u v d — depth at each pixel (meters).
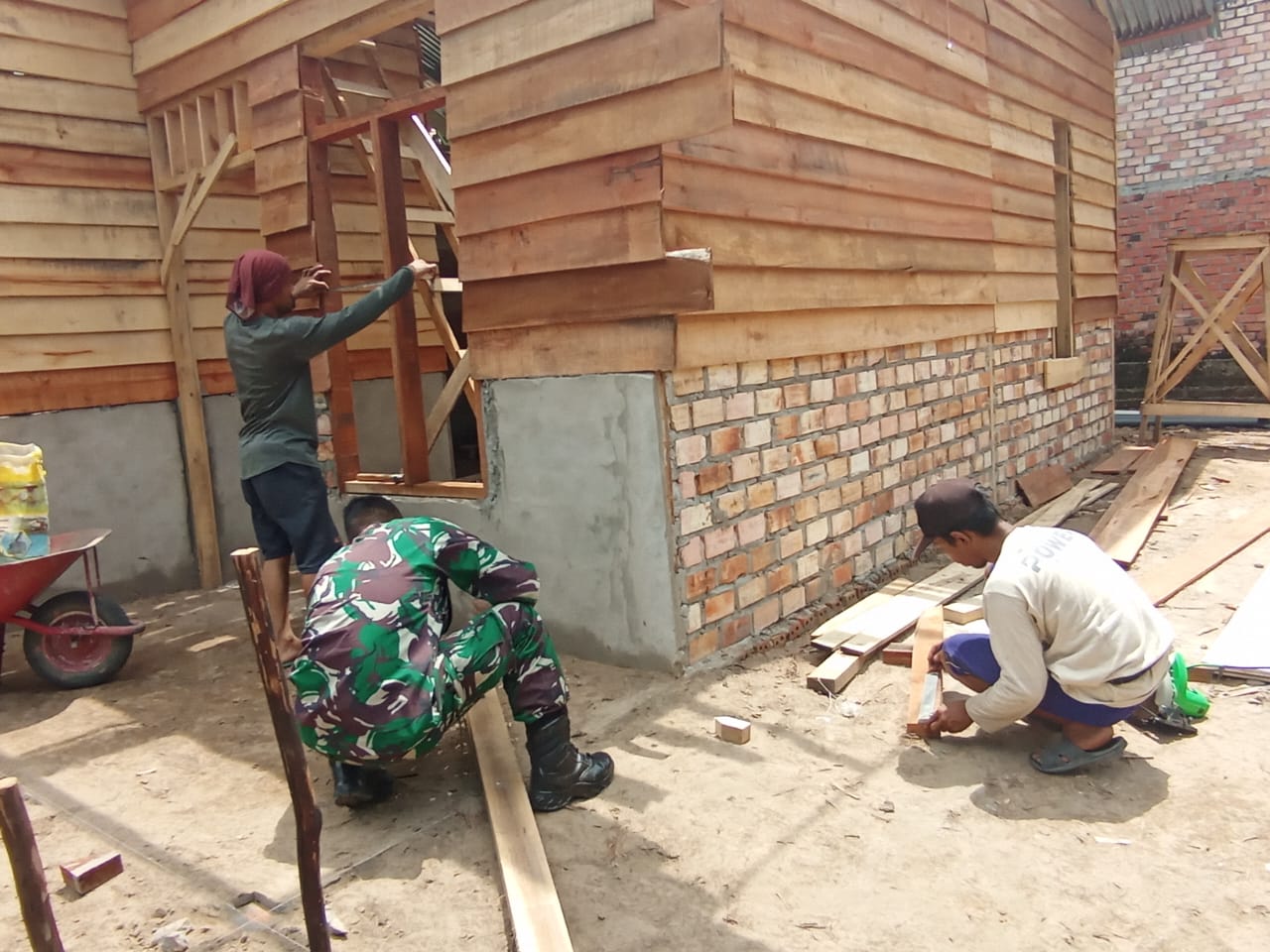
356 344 7.25
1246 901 2.50
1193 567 5.23
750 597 4.56
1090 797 3.06
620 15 3.71
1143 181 11.40
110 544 6.28
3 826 1.65
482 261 4.41
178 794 3.45
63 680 4.57
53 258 5.95
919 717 3.57
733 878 2.74
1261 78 10.49
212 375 6.73
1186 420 10.67
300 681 2.95
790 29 4.40
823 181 4.71
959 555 3.34
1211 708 3.65
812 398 4.95
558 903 2.55
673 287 3.79
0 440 5.78
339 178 6.92
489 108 4.22
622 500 4.20
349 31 4.88
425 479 5.19
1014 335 7.30
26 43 5.79
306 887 2.14
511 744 3.59
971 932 2.45
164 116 6.23
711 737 3.64
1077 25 8.27
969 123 6.27
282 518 4.35
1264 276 9.05
